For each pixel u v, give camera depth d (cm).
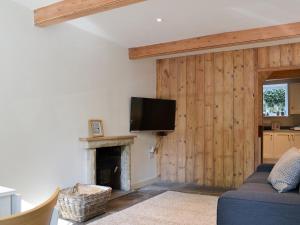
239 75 505
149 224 320
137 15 347
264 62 485
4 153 299
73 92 388
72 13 300
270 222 204
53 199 123
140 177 529
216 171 522
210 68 532
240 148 503
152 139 567
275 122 816
